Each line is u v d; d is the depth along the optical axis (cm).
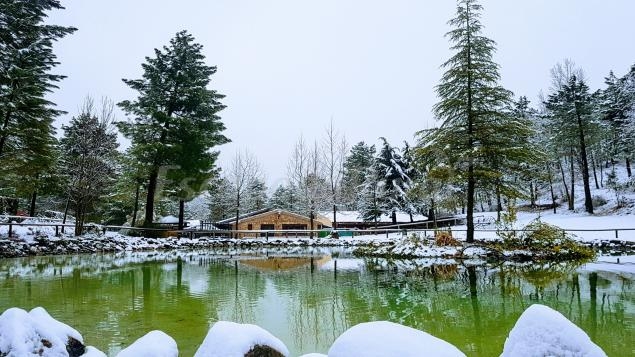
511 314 798
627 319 736
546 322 235
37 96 2327
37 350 348
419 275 1382
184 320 755
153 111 2775
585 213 3678
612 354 556
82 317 766
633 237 2195
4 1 2089
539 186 4928
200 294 1019
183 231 2870
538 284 1147
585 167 3684
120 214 4153
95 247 2148
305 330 705
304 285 1167
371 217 4222
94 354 391
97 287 1091
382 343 239
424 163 2222
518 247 1848
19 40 2217
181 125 2888
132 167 2802
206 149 3034
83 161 2412
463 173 2055
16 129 2152
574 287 1083
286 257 2116
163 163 2848
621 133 4538
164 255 2166
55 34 2327
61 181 3153
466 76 2103
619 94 4853
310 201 3759
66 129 3484
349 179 4944
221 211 5294
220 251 2503
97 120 2647
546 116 4334
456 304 897
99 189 2509
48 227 2472
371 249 2178
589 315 770
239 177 4272
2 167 2266
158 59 2939
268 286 1146
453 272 1453
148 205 2839
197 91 2927
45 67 2331
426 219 4488
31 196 3195
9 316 357
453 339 639
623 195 3778
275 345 329
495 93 2080
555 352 225
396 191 4059
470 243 1989
